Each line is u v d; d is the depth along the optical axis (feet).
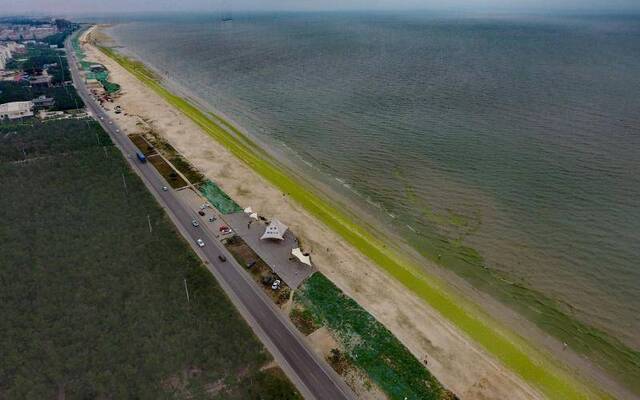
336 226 276.00
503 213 286.25
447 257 250.78
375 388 168.86
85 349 172.55
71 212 269.85
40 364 166.30
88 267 220.84
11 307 194.39
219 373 166.40
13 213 265.75
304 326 197.06
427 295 219.61
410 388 169.58
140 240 246.27
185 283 211.41
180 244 246.47
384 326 198.39
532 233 266.36
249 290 217.36
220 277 225.35
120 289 206.39
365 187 325.62
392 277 231.30
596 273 234.79
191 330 184.24
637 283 227.20
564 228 268.62
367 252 251.19
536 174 329.31
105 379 160.66
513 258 248.11
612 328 203.72
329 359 180.45
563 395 170.71
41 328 183.11
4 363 166.81
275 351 182.50
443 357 184.14
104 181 312.09
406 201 305.12
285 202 302.66
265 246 252.83
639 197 293.84
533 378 177.27
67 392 156.25
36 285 207.62
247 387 162.20
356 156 375.45
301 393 164.35
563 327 204.74
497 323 206.39
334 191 322.14
